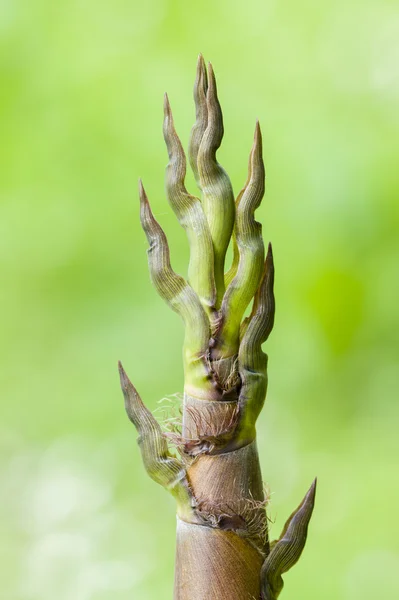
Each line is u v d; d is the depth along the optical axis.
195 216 0.70
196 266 0.70
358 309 1.22
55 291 1.50
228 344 0.69
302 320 1.26
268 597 0.69
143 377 1.41
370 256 1.22
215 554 0.69
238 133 1.38
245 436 0.69
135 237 1.46
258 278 0.69
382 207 1.22
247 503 0.69
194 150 0.70
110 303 1.47
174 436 0.70
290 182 1.29
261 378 0.69
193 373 0.69
